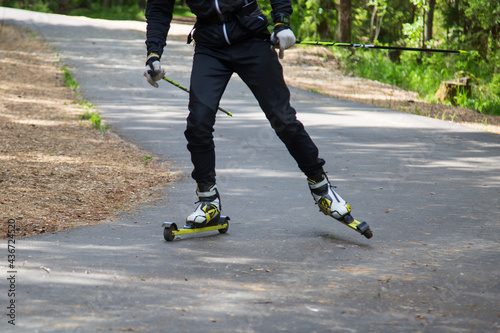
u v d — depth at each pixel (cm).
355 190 980
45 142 1332
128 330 434
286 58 3534
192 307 484
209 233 729
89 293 509
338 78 3103
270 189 977
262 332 438
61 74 2570
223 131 1554
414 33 4031
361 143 1426
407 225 770
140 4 7256
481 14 3247
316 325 453
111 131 1520
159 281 546
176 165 1170
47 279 542
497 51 3359
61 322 445
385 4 4538
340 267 598
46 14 5219
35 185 947
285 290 529
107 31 4450
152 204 880
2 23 4400
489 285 550
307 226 762
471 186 1019
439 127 1675
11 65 2733
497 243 692
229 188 982
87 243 672
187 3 680
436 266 605
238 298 507
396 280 561
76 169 1083
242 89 2348
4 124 1523
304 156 702
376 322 461
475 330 449
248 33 666
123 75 2623
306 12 4550
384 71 3419
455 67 3378
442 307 495
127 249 650
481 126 1878
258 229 746
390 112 1948
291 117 690
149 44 706
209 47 684
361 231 694
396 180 1058
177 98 2105
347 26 4103
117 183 1005
